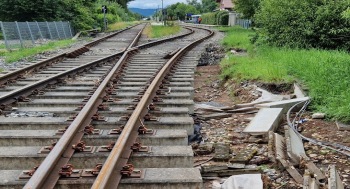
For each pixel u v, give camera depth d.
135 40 21.94
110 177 3.82
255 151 5.30
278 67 10.27
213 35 29.59
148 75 10.45
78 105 7.19
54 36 29.28
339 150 5.32
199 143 5.82
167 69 10.64
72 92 8.30
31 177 3.80
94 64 12.09
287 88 9.14
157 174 4.19
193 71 11.41
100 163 4.56
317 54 11.54
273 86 9.25
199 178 4.11
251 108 7.41
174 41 23.86
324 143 5.57
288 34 14.58
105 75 10.18
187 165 4.69
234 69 11.18
